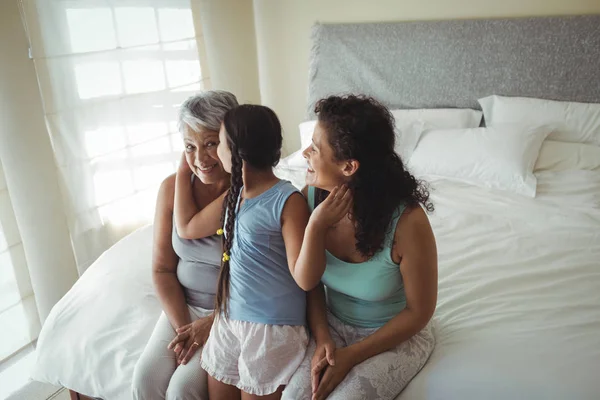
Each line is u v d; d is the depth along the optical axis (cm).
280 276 126
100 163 245
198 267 148
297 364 123
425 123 274
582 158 239
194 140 137
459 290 161
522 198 223
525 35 262
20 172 213
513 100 266
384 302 132
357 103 120
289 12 325
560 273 168
